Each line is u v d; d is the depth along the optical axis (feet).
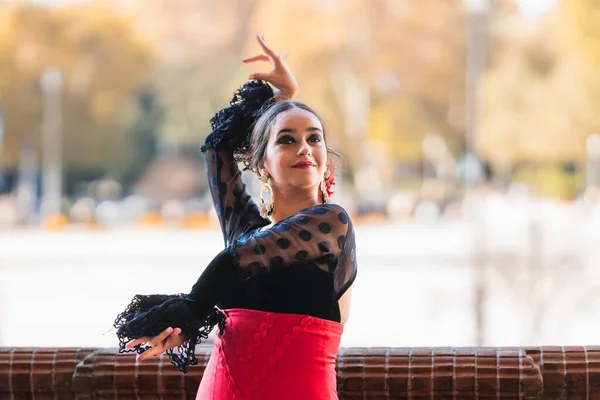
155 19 202.08
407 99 175.83
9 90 163.94
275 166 9.01
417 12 174.29
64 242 95.45
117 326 8.46
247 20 203.82
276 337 8.40
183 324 8.27
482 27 117.39
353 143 172.24
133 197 173.47
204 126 196.75
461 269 58.23
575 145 152.25
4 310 42.50
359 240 92.68
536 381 10.90
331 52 172.35
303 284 8.45
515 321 36.06
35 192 167.63
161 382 11.25
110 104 174.81
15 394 11.59
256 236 8.52
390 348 11.42
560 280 41.14
